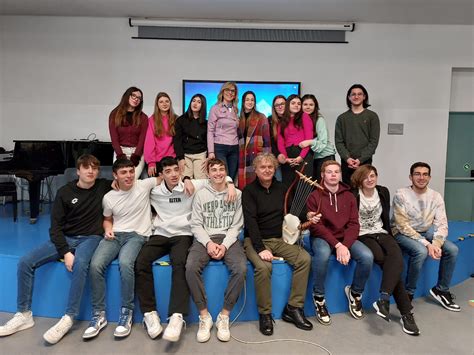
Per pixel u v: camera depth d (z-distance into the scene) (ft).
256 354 6.27
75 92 15.53
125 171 7.47
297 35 15.42
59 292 7.53
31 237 9.66
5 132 15.75
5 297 7.82
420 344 6.65
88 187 7.80
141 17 14.99
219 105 10.64
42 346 6.45
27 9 14.38
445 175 16.83
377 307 7.22
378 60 15.71
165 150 10.23
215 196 7.68
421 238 8.10
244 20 15.08
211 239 7.55
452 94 16.53
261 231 7.84
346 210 7.89
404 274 8.47
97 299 6.97
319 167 11.09
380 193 8.34
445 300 8.29
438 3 13.24
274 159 7.79
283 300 7.67
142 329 7.10
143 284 6.97
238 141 10.84
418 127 16.05
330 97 15.80
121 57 15.35
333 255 7.89
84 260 6.98
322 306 7.48
